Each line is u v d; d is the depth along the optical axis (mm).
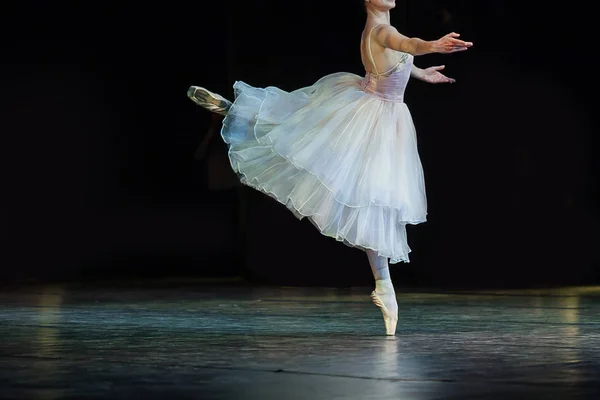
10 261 24188
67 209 24609
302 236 22500
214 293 19219
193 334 11391
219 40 24328
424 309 15062
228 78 23516
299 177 10977
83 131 24672
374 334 11383
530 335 11219
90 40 24469
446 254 22562
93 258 24844
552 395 7219
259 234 22891
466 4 22047
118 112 24844
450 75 22422
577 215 22266
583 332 11539
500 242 22422
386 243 10961
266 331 11766
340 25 22312
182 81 24766
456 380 7898
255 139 11438
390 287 11242
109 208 24953
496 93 22266
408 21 22062
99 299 17531
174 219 25297
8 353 9586
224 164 24969
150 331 11758
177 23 24484
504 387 7570
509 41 22125
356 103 11133
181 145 25031
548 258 22312
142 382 7797
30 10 24078
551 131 22234
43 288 20750
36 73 24281
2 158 24156
